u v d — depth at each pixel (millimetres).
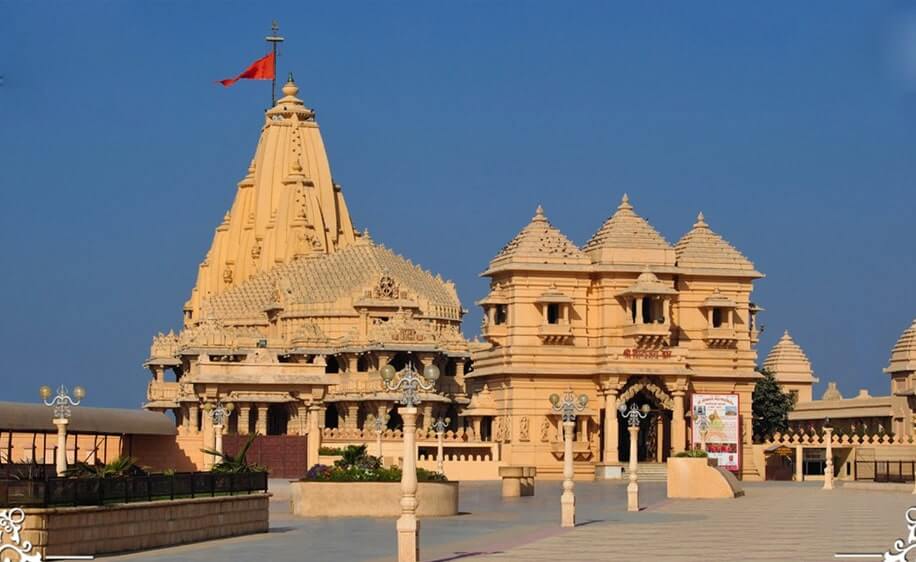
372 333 162500
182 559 53875
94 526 54844
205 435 109375
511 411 131375
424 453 130375
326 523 73125
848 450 134250
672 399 131875
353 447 84938
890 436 143250
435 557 53812
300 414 135250
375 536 64500
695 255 136250
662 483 121688
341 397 155750
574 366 132250
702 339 135375
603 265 132625
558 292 132250
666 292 131500
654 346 131875
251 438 77375
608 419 130250
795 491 104750
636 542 59625
